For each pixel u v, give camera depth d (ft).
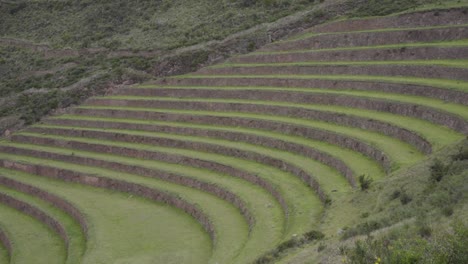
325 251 74.84
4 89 266.36
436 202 79.25
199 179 149.89
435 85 143.64
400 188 95.30
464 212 69.97
